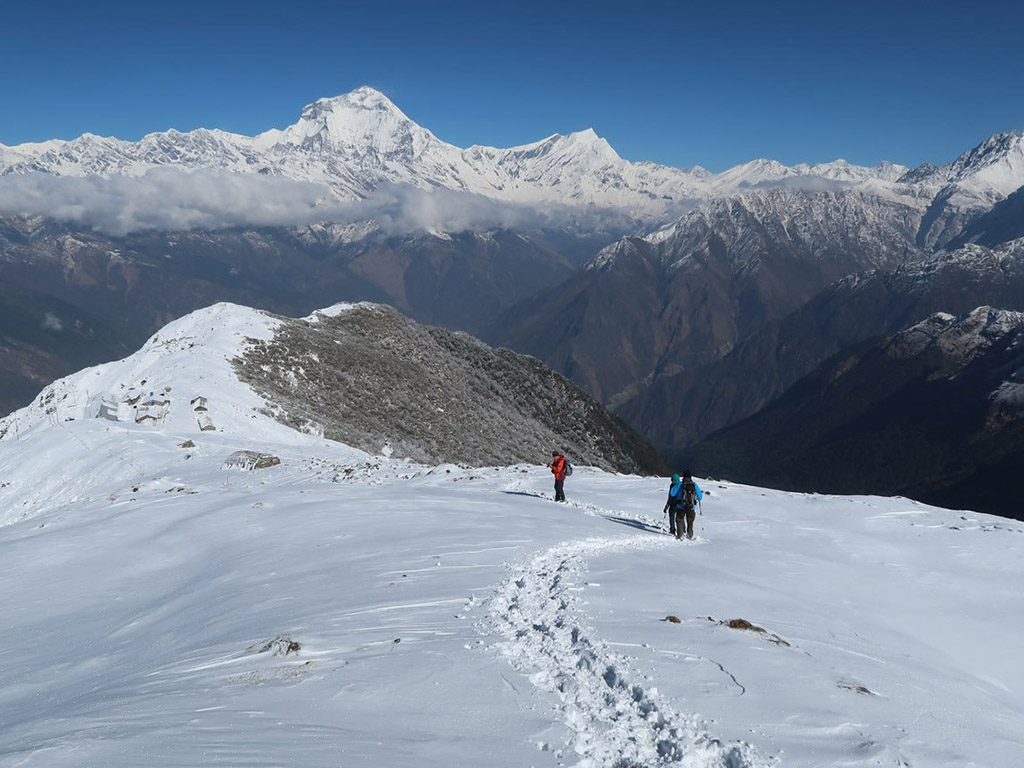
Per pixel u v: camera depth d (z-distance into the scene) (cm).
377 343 9431
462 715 770
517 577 1441
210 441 4531
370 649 1009
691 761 667
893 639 1430
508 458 7750
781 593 1566
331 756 638
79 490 3856
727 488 3219
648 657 943
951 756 776
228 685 895
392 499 2539
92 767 598
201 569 1895
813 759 693
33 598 1812
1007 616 1709
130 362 7162
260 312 8362
